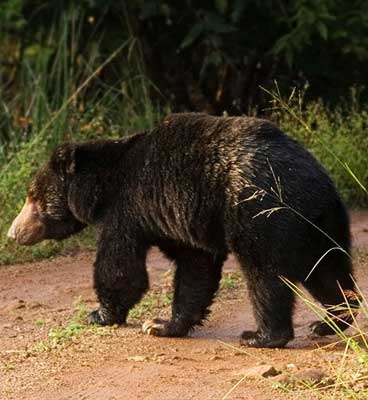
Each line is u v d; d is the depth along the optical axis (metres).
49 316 13.62
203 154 11.66
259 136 11.52
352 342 10.46
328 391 9.85
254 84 22.59
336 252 11.58
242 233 11.33
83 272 16.25
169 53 22.73
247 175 11.32
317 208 11.30
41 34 22.19
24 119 21.11
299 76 22.22
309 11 20.73
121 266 12.49
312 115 20.42
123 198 12.45
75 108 20.55
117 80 22.11
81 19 21.61
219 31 21.20
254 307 11.48
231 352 11.58
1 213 17.69
